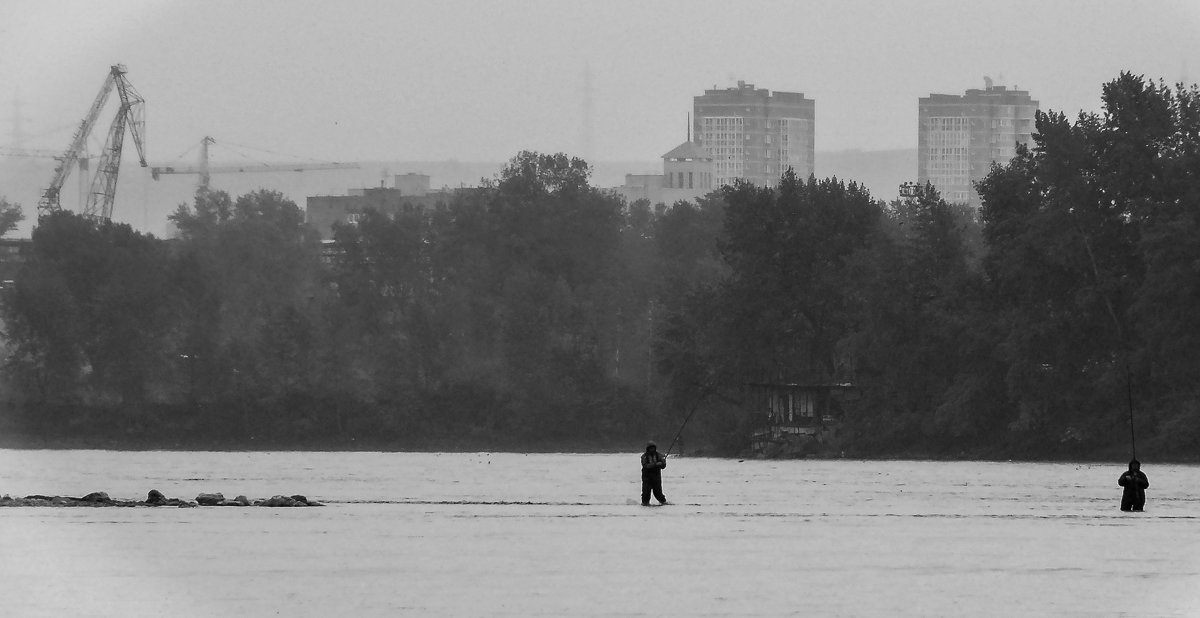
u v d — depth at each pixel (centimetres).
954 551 19475
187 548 19575
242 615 14662
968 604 15288
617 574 17338
